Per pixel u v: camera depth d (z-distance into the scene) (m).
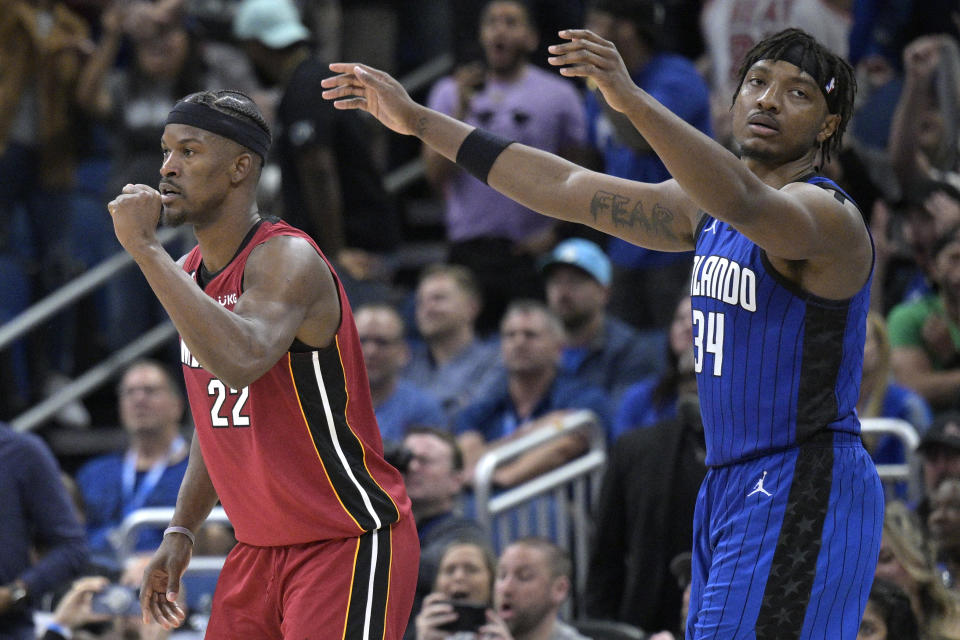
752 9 16.36
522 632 11.12
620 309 16.77
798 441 6.79
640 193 7.51
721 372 6.93
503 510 13.39
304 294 6.97
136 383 15.47
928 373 14.67
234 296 7.04
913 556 10.34
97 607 10.70
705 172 6.14
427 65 22.38
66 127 19.12
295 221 16.38
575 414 13.98
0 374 18.25
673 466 11.59
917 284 15.41
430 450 12.75
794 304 6.76
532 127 17.11
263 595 7.44
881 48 18.25
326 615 7.12
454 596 11.10
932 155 15.64
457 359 16.11
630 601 11.59
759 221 6.27
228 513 7.52
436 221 21.69
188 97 7.15
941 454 11.80
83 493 15.42
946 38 15.62
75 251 19.70
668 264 16.34
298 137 16.08
